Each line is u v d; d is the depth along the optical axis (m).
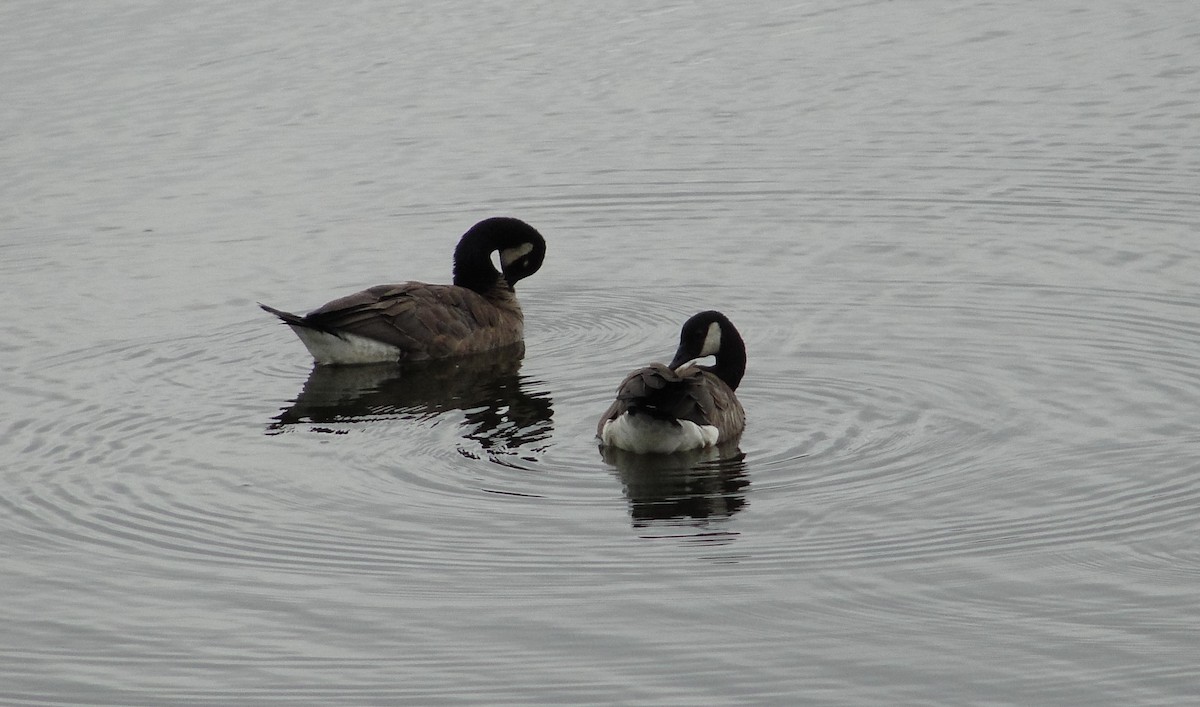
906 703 10.41
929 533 12.70
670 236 22.36
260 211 24.08
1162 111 26.20
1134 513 12.93
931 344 17.52
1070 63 29.20
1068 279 19.50
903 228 21.91
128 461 14.93
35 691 10.89
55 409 16.53
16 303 20.55
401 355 18.44
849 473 13.96
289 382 17.64
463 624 11.55
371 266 21.64
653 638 11.27
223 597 12.07
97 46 32.81
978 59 29.94
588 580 12.10
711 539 12.73
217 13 35.12
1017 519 12.91
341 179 25.38
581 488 13.85
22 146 27.36
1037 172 23.78
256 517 13.48
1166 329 17.56
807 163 24.94
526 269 20.11
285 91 29.97
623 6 35.28
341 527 13.20
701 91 29.06
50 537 13.19
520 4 35.59
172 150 26.98
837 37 32.09
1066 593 11.71
